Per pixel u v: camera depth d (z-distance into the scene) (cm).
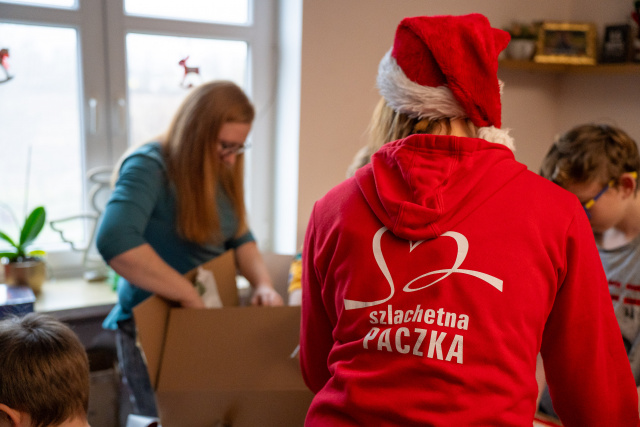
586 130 132
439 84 83
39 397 105
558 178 132
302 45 203
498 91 83
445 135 79
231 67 226
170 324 132
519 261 72
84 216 212
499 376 68
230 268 162
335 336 81
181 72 220
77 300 195
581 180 128
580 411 81
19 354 106
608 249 139
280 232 233
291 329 131
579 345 78
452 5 222
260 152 234
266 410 123
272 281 188
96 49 207
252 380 123
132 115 217
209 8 219
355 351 76
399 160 80
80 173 215
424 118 87
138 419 136
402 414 68
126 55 211
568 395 81
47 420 107
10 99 200
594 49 233
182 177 157
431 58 82
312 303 90
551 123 260
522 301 71
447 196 76
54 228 207
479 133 84
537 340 73
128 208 148
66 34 204
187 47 219
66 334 115
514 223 74
